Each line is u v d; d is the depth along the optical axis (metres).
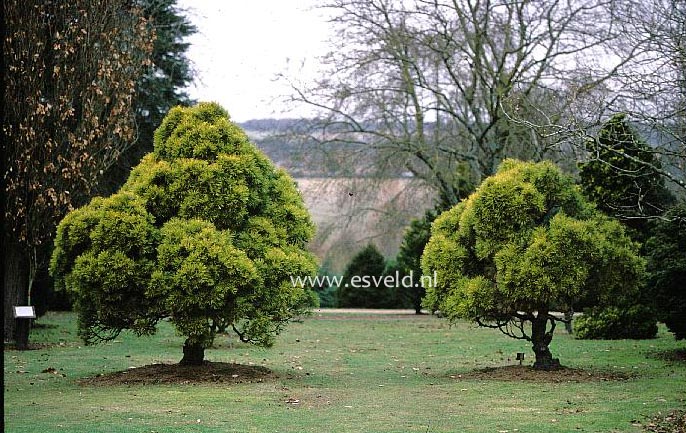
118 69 17.20
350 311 28.64
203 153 10.95
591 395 9.61
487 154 24.45
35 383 10.52
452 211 12.43
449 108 24.64
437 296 11.92
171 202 10.76
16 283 16.72
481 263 11.87
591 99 15.65
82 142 16.20
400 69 24.72
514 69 22.86
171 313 10.37
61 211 16.17
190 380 10.53
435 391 10.05
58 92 15.95
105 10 16.83
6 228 15.50
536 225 11.57
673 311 13.30
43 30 15.80
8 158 15.05
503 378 11.21
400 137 26.08
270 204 11.57
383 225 28.27
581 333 17.53
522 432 7.36
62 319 22.67
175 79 24.77
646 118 9.49
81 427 7.48
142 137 23.09
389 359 14.18
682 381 10.78
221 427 7.52
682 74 10.42
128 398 9.21
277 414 8.27
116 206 10.48
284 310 11.02
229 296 10.33
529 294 10.91
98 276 10.09
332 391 10.02
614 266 11.58
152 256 10.42
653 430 7.42
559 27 22.34
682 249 13.30
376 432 7.34
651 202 15.51
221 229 10.75
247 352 15.11
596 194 15.52
